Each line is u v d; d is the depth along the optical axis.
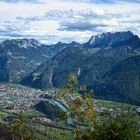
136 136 45.56
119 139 45.38
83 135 46.12
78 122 46.06
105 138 45.53
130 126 45.50
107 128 45.56
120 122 45.75
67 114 45.91
